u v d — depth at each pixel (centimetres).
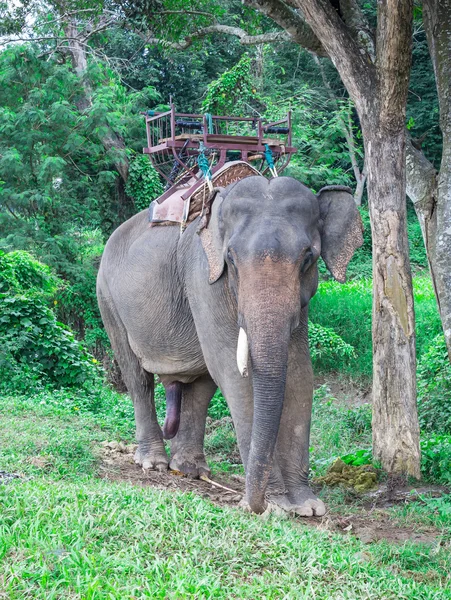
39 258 2042
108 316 725
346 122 2720
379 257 679
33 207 2153
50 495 428
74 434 731
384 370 676
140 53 2953
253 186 488
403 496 607
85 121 2109
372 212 685
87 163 2317
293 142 2492
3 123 2102
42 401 939
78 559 336
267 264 450
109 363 2114
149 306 634
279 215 471
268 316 444
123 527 383
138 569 334
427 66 2811
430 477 663
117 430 834
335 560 377
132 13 1155
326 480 652
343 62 681
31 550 342
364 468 669
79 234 2339
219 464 760
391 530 518
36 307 1194
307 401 528
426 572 415
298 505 520
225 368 523
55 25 2262
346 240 507
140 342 662
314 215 489
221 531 396
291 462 527
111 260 706
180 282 604
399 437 666
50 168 2005
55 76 2141
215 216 520
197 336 607
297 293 455
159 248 627
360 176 2777
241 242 462
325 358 1580
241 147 576
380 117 668
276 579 344
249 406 514
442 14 649
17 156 2017
